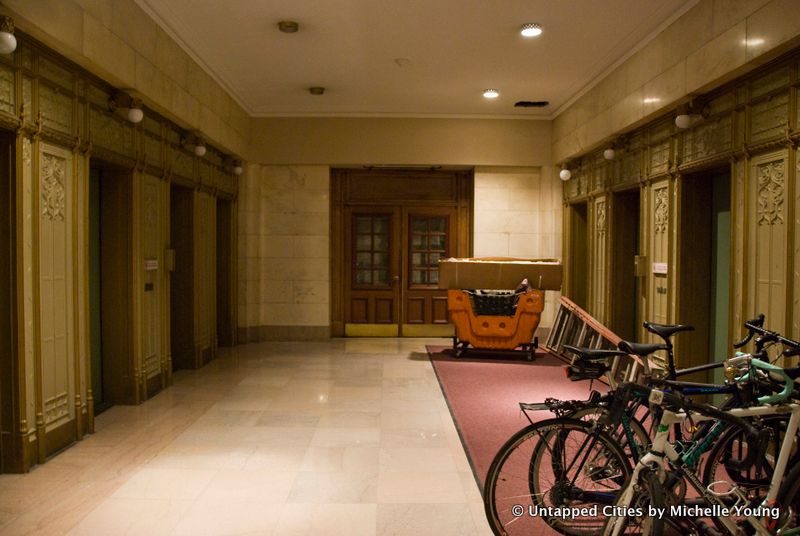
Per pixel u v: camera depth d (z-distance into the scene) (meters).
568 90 7.24
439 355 7.51
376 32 5.44
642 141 5.79
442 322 9.24
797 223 3.58
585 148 7.04
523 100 7.74
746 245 4.08
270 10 4.95
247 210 8.41
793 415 2.37
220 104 6.91
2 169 3.41
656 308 5.54
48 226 3.77
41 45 3.57
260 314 8.67
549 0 4.70
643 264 5.72
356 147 8.51
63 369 3.97
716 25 4.18
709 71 4.27
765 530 2.23
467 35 5.49
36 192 3.58
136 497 3.20
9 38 3.00
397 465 3.67
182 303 6.52
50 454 3.81
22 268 3.47
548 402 2.51
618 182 6.43
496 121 8.53
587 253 7.42
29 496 3.21
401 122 8.52
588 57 6.01
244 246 8.43
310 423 4.55
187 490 3.29
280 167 8.65
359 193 9.19
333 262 9.17
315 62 6.30
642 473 2.22
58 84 3.80
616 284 6.59
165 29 5.11
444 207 9.21
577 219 8.16
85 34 3.78
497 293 7.51
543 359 7.23
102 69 4.05
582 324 6.08
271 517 2.96
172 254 5.72
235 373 6.41
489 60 6.18
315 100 7.92
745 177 4.09
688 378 5.02
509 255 8.70
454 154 8.53
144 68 4.71
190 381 6.01
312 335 8.73
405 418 4.68
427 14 5.02
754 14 3.75
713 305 4.99
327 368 6.68
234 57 6.12
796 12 3.36
